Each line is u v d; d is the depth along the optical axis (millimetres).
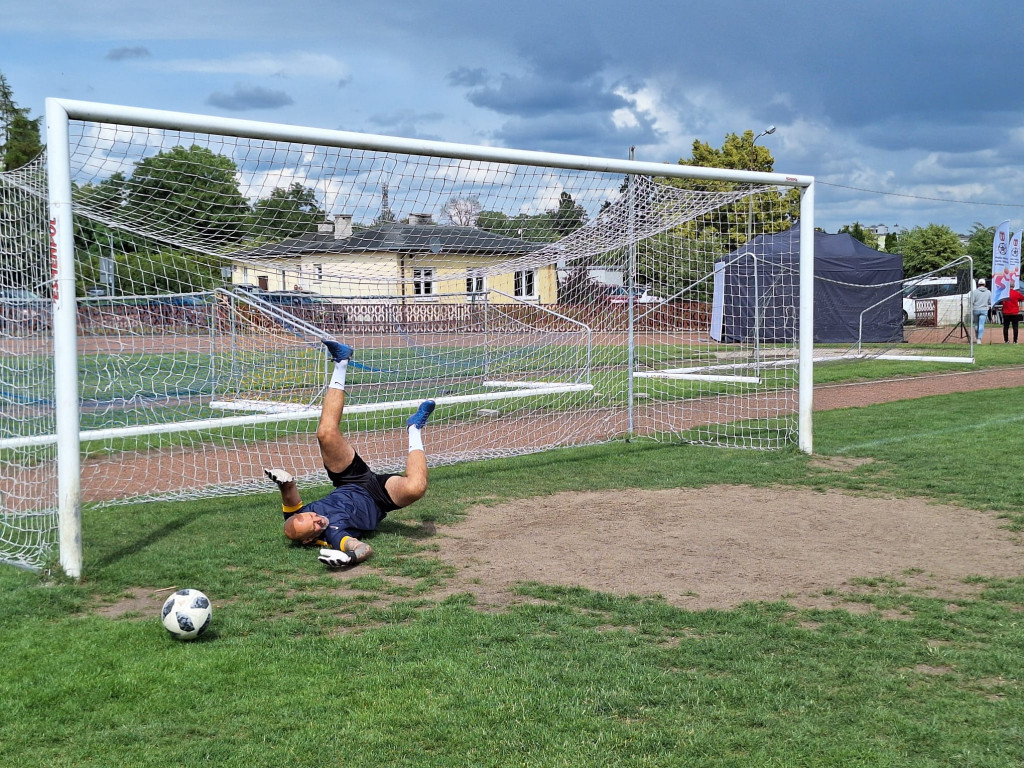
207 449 10141
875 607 4699
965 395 14375
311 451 10062
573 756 3115
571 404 13633
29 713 3508
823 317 25859
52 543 5922
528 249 9344
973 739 3215
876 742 3197
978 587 5008
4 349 7078
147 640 4270
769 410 12875
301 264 9234
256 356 13828
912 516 6688
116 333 13656
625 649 4113
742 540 6070
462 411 13055
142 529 6484
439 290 17125
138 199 6410
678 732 3283
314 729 3340
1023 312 38594
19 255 6203
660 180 9484
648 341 17688
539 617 4578
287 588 5125
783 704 3506
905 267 64500
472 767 3047
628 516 6812
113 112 5461
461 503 7277
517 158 7762
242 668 3926
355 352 17375
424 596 4965
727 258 15992
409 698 3598
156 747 3227
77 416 5336
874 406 13141
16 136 52000
